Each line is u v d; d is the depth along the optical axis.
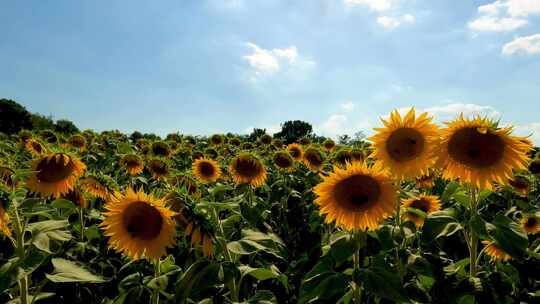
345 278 3.82
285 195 9.59
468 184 4.38
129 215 4.02
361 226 4.03
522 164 4.08
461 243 6.39
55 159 5.79
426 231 3.87
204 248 3.88
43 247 3.77
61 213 6.11
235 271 3.72
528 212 6.21
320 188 4.27
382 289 3.51
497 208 7.69
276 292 6.31
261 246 3.86
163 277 3.97
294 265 6.53
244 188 8.75
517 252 3.60
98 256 5.71
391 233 4.15
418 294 4.02
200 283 3.59
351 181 4.16
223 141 17.02
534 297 4.93
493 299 3.70
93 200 6.87
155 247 3.94
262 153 15.34
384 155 4.57
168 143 15.45
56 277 3.66
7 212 4.02
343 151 11.88
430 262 4.33
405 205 5.61
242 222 6.20
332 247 3.94
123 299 3.93
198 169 9.41
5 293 4.62
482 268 4.89
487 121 4.21
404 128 4.53
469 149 4.15
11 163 5.93
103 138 16.52
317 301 4.54
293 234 8.95
